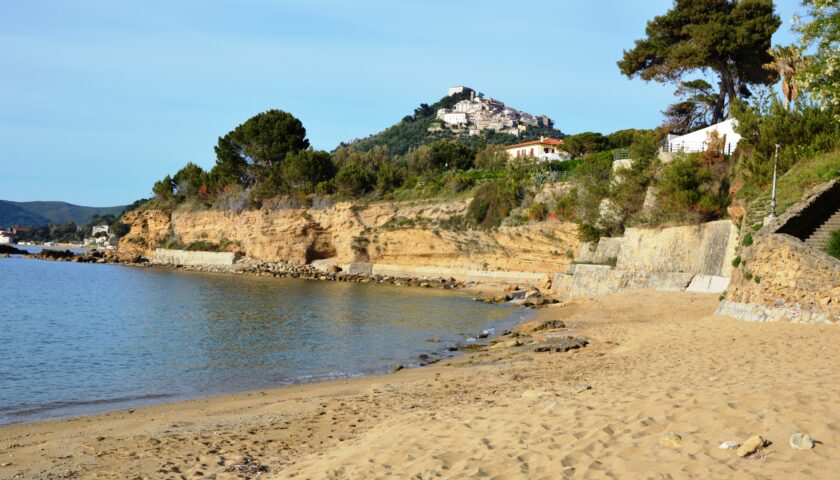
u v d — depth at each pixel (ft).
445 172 303.48
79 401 57.21
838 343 51.19
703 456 22.17
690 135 167.53
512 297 177.17
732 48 170.30
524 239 217.77
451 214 251.39
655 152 166.20
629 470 21.95
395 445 30.68
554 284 177.17
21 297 169.27
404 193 282.15
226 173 354.95
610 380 46.11
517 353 75.66
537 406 35.24
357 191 297.53
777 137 113.70
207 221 342.23
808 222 77.66
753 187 111.24
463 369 66.80
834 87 75.05
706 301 106.22
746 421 25.25
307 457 33.50
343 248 282.77
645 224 142.82
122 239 396.37
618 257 148.56
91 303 156.66
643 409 29.66
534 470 23.62
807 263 64.80
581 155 296.51
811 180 88.17
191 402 55.57
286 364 76.79
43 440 41.45
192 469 32.86
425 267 256.93
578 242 198.70
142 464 34.35
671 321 91.66
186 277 264.93
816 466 19.89
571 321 107.86
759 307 70.33
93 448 38.29
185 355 83.10
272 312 138.10
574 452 24.58
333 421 44.06
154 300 165.48
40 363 76.74
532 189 224.94
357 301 167.53
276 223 302.25
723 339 62.44
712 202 126.52
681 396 31.42
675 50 180.96
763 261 71.51
